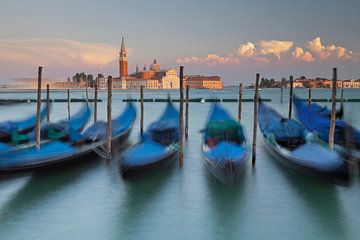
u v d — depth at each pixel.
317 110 28.44
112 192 13.51
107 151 17.80
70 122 23.00
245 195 13.17
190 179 15.08
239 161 14.21
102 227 10.73
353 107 57.53
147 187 14.05
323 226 10.70
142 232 10.44
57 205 12.27
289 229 10.55
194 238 10.09
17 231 10.45
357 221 11.00
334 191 13.48
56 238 10.09
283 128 19.64
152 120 39.09
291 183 14.45
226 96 121.00
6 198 12.84
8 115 46.47
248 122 36.88
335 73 17.44
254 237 10.12
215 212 11.72
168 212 11.73
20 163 13.20
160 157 15.02
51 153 14.46
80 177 15.34
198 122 37.06
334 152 14.48
